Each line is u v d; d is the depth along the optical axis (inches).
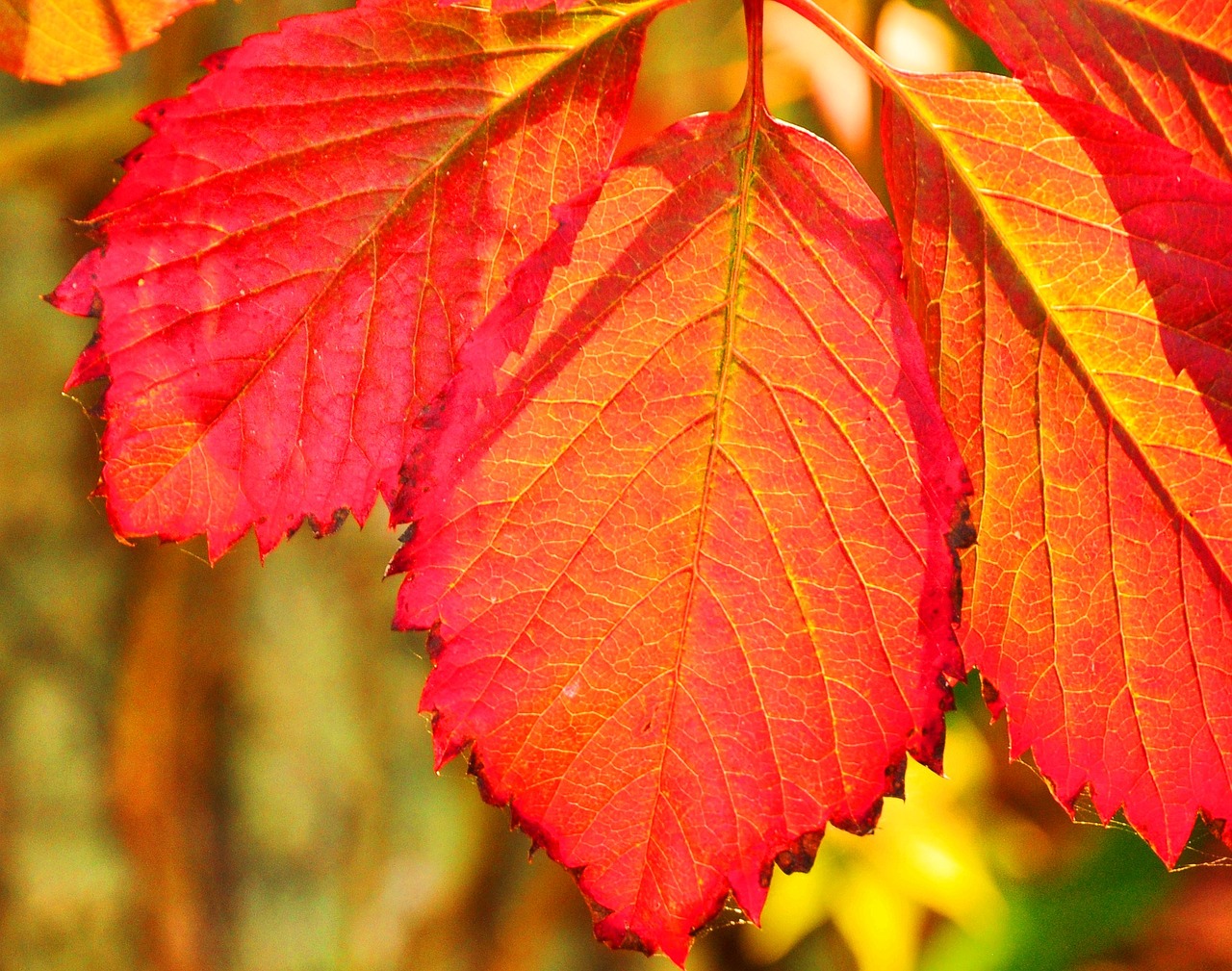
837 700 14.8
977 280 14.6
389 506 14.7
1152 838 15.1
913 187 14.6
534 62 14.4
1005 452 14.8
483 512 14.6
